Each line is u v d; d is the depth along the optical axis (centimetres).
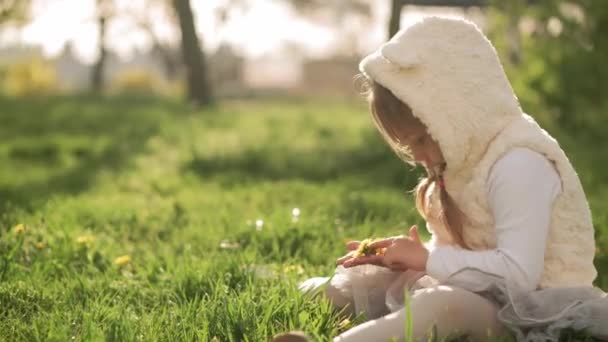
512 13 1183
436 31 252
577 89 1151
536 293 246
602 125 1112
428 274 256
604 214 533
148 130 1299
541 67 1173
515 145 248
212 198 645
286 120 1559
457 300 241
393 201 608
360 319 274
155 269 371
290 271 351
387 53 248
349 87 4166
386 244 275
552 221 251
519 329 244
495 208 248
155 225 513
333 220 501
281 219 477
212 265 351
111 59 5544
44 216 482
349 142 1084
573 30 1188
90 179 778
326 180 796
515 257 240
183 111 1748
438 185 269
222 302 287
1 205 561
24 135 1233
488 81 252
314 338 247
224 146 1013
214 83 4003
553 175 249
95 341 248
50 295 316
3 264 346
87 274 372
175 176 805
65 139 1115
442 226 280
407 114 252
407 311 228
